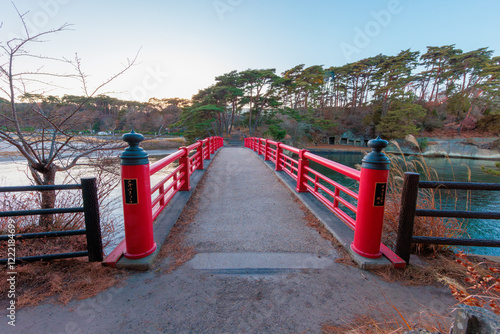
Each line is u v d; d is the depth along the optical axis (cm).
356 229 264
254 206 460
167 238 317
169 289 208
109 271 232
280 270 240
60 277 218
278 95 4959
